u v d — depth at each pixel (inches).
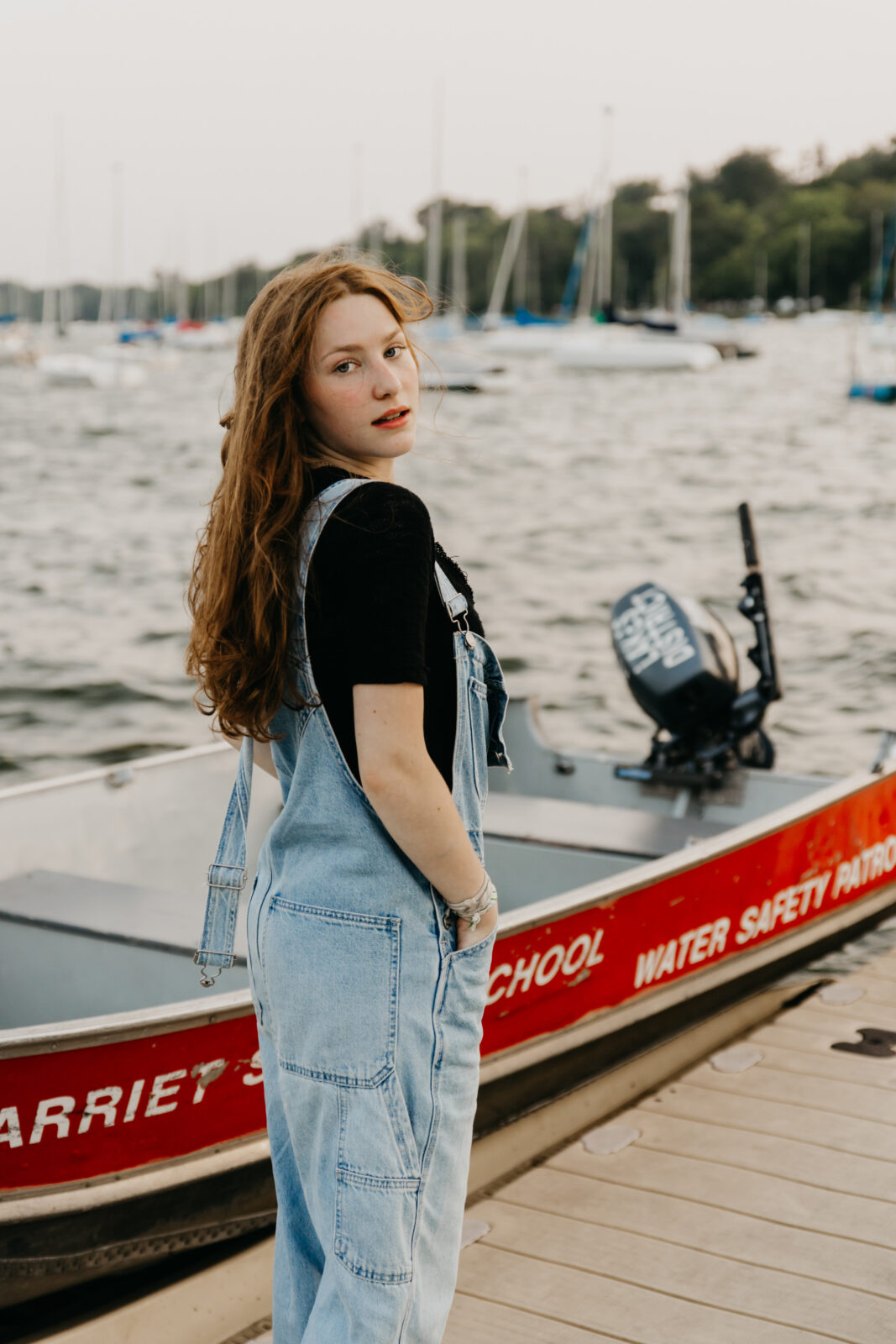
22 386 1743.4
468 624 60.7
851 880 165.5
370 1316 58.6
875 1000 153.0
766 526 589.3
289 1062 59.9
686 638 183.2
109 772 155.8
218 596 59.7
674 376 1748.3
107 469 839.1
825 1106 127.8
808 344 2613.2
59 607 437.4
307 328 59.1
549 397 1417.3
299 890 59.0
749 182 4360.2
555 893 155.4
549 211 3762.3
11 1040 90.4
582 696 336.8
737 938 146.3
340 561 56.7
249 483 58.8
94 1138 97.6
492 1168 123.7
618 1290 100.2
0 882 139.3
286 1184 65.7
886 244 3651.6
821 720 314.8
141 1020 95.9
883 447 909.8
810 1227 107.3
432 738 59.6
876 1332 93.7
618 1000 131.5
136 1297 107.9
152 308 3683.6
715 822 162.4
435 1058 59.5
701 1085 133.5
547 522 602.5
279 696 59.1
